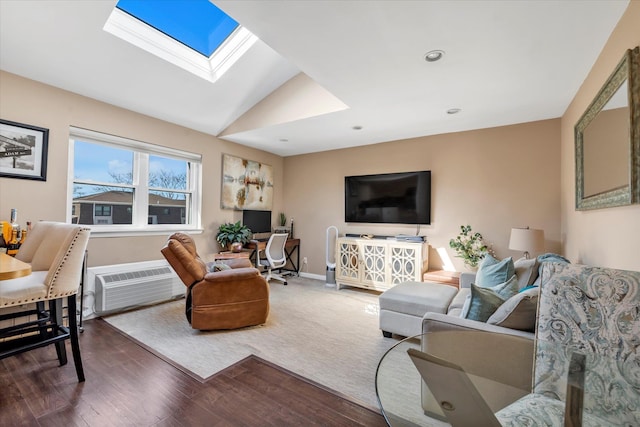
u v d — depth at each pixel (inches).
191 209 167.0
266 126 151.5
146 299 134.1
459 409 43.4
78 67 106.0
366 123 145.9
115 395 71.1
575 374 46.1
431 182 167.0
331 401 70.7
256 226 197.6
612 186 70.2
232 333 110.6
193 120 153.3
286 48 82.6
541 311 52.2
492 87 104.9
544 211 138.0
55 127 112.0
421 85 103.9
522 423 39.9
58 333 83.5
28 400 68.5
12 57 96.7
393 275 161.3
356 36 77.2
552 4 64.7
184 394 72.2
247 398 71.2
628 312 44.7
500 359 55.9
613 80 69.2
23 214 104.3
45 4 83.4
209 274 111.2
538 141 139.9
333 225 203.2
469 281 124.3
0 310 99.7
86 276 120.6
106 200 132.2
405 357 58.9
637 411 40.8
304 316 130.9
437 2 65.0
